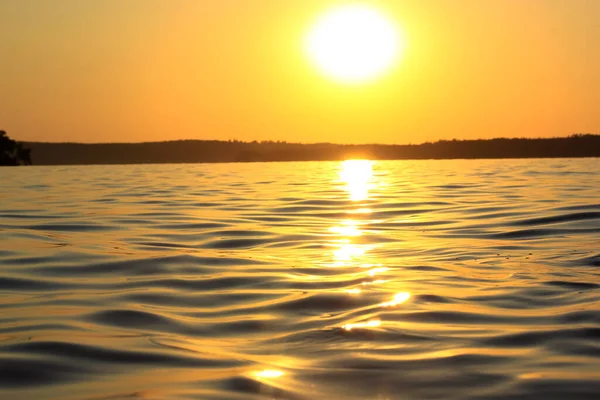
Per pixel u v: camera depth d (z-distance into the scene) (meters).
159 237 11.10
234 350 5.20
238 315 6.20
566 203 15.26
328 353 5.08
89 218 13.71
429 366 4.77
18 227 12.27
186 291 7.18
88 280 7.71
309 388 4.41
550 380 4.47
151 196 19.12
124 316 6.17
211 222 13.08
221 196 18.98
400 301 6.60
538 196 17.33
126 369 4.78
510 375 4.57
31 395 4.32
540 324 5.75
